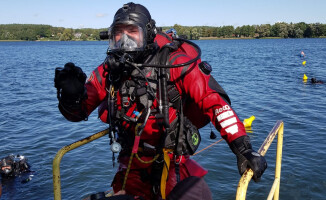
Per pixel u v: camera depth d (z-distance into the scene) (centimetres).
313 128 1145
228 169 825
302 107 1491
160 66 201
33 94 2009
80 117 219
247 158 185
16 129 1228
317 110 1427
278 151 278
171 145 214
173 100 209
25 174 841
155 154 219
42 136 1134
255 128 1151
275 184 264
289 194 704
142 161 214
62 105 206
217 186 742
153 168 220
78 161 904
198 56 203
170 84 208
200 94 201
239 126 196
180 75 204
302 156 891
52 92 2075
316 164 838
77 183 786
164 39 227
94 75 228
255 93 1894
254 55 5856
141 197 217
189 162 232
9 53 7744
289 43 11744
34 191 761
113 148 207
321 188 724
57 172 214
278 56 5447
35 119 1366
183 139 213
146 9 219
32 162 917
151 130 212
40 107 1598
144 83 209
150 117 210
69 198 723
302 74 2875
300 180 758
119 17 204
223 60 4775
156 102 210
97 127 1219
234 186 741
